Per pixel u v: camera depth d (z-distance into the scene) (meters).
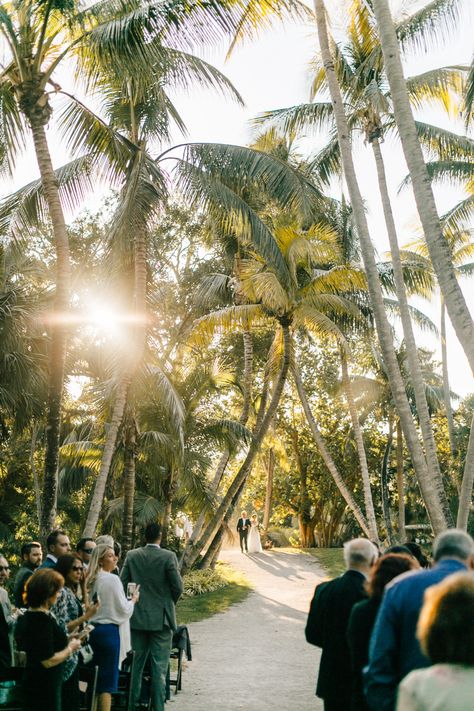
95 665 7.10
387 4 11.88
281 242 19.77
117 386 13.91
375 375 31.67
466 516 15.41
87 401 25.20
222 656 12.03
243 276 20.53
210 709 8.54
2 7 11.25
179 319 27.12
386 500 32.75
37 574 5.48
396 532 38.56
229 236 23.38
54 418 11.06
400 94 11.41
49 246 25.81
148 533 8.36
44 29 11.48
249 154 14.19
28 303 16.02
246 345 24.69
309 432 37.41
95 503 12.53
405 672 3.61
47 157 11.75
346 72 19.72
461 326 10.31
